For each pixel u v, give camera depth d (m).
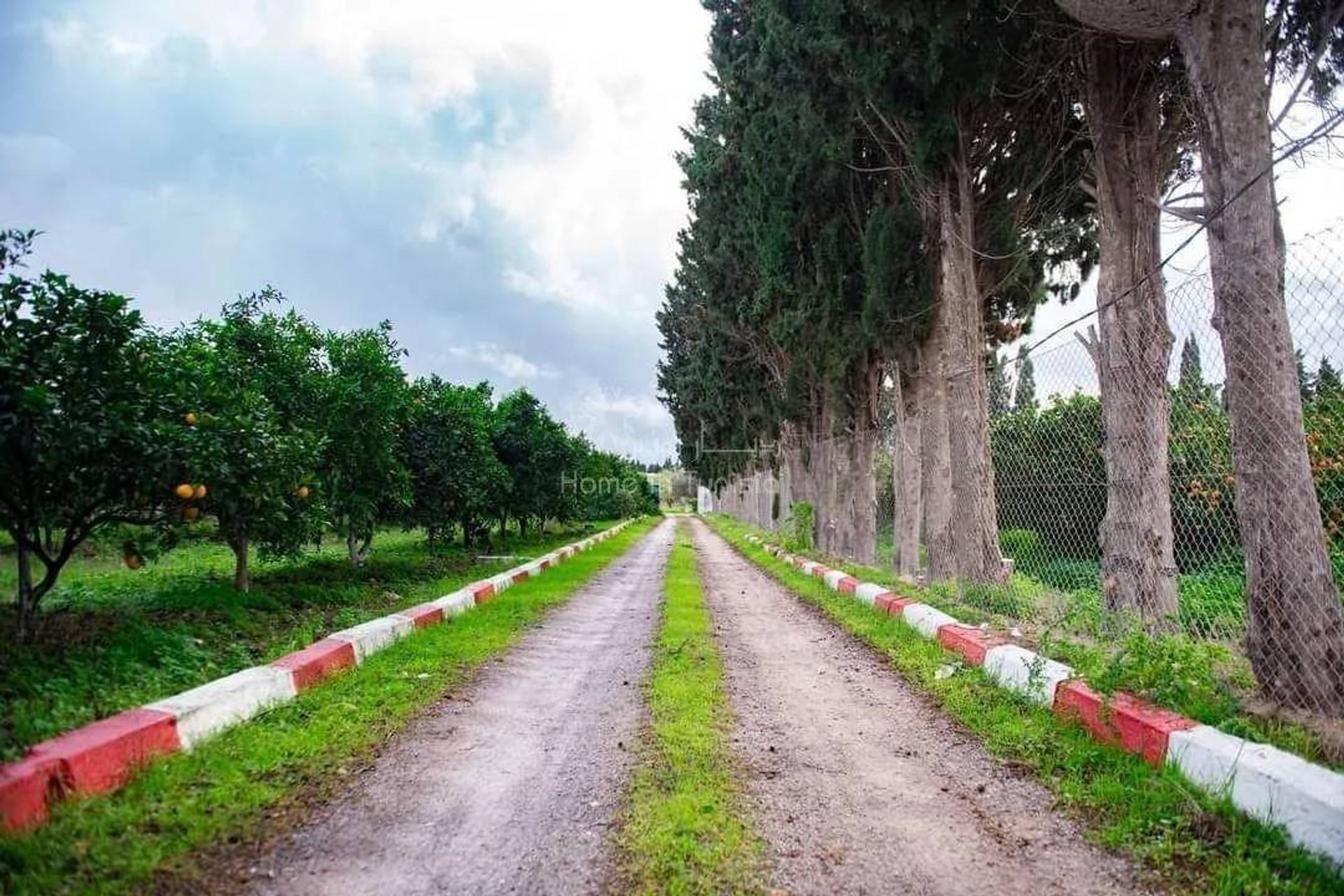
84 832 3.09
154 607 7.09
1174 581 6.87
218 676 5.43
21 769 3.18
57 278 4.84
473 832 3.43
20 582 5.32
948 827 3.52
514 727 5.02
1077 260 13.30
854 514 17.48
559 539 27.98
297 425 9.02
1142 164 7.48
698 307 27.52
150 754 3.80
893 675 6.58
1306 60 7.14
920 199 11.16
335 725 4.71
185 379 5.91
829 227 13.59
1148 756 4.06
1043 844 3.34
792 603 11.50
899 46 8.48
